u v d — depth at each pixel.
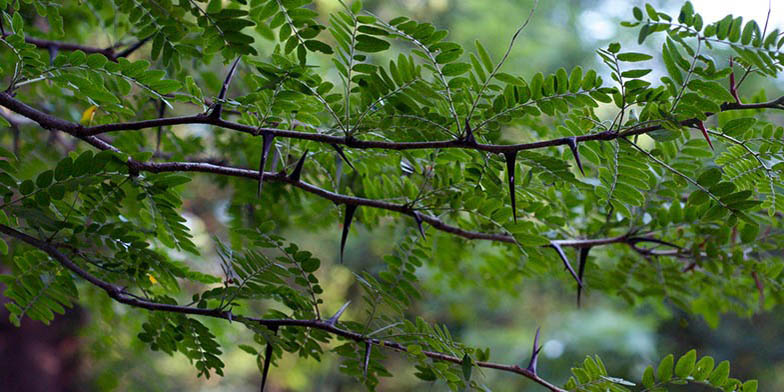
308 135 1.29
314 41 1.27
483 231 1.50
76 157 1.31
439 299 3.17
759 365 4.33
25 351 2.89
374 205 1.38
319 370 5.25
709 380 1.32
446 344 1.34
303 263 1.35
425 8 3.92
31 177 1.80
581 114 1.29
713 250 1.50
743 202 1.27
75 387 2.99
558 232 1.56
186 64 1.64
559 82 1.25
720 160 1.29
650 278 1.61
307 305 1.37
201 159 1.74
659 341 4.45
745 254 1.53
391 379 5.77
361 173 1.50
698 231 1.50
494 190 1.36
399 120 1.29
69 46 1.51
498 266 1.73
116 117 1.43
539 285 4.56
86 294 1.78
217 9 1.29
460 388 1.38
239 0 1.27
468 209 1.38
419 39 1.25
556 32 4.08
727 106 1.24
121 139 1.62
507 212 1.37
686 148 1.43
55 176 1.29
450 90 1.28
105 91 1.27
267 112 1.29
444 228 1.47
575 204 1.55
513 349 4.60
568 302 4.81
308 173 1.67
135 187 1.33
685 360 1.32
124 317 1.85
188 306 1.34
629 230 1.52
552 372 4.36
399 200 1.49
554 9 4.30
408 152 1.38
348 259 4.96
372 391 1.40
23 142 1.76
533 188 1.42
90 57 1.25
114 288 1.32
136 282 1.39
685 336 4.44
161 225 1.39
